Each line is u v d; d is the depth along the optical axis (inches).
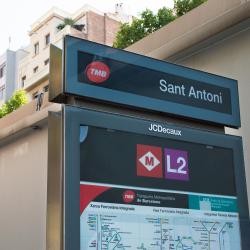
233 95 172.7
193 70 165.0
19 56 1859.0
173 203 145.9
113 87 146.7
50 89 143.9
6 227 372.5
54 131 135.6
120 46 746.8
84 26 1643.7
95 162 136.7
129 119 145.9
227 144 163.0
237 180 161.0
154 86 154.8
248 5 199.9
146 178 143.6
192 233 146.5
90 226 131.0
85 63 143.4
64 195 129.0
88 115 139.2
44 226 320.2
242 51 214.8
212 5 225.5
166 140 151.1
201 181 153.6
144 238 137.9
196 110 161.6
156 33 256.7
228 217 154.9
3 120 416.2
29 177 352.2
